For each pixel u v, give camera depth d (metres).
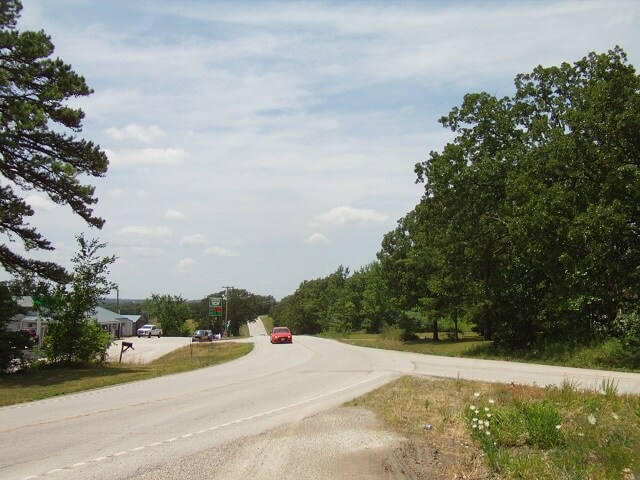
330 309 114.19
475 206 31.92
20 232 22.81
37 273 23.52
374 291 70.38
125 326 92.50
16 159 21.64
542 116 29.91
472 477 6.50
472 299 37.19
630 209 21.30
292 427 9.55
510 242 28.48
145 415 11.17
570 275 24.16
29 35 21.41
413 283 49.97
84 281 26.08
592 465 6.41
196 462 7.17
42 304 25.25
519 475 6.32
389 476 6.56
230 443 8.31
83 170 23.06
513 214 27.50
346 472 6.71
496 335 30.36
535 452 7.24
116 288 26.95
